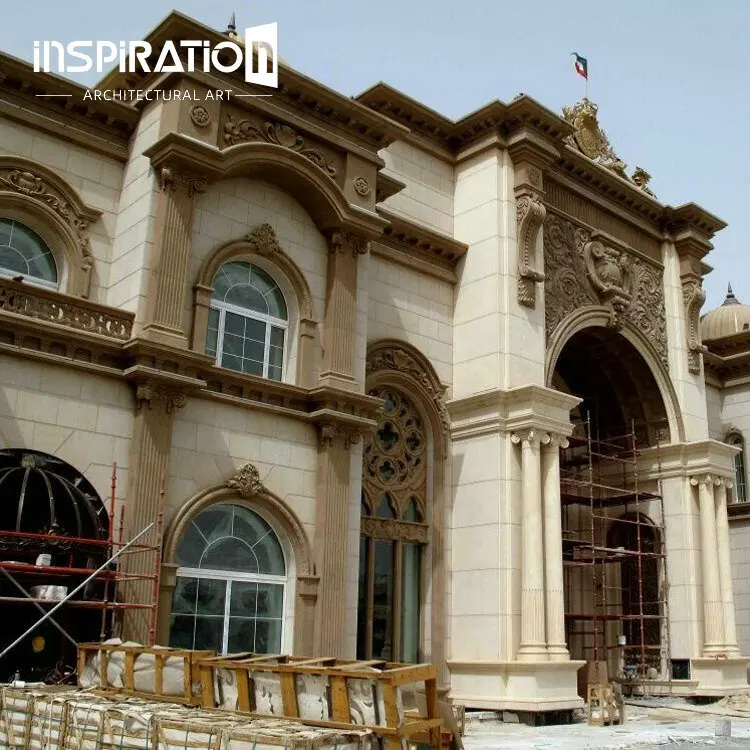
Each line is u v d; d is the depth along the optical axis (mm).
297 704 9352
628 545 27656
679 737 17547
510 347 21891
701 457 26547
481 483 21312
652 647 25672
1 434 13945
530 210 22781
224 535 16453
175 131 16516
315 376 18203
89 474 14719
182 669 10914
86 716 9750
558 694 19812
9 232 16422
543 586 20312
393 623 20750
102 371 15094
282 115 18266
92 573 13164
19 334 14383
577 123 27031
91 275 16922
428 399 22172
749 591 30828
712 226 28875
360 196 19297
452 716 11805
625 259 26734
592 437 28484
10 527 13266
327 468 17547
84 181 17250
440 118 23531
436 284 23016
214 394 16328
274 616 16859
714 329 34531
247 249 17719
